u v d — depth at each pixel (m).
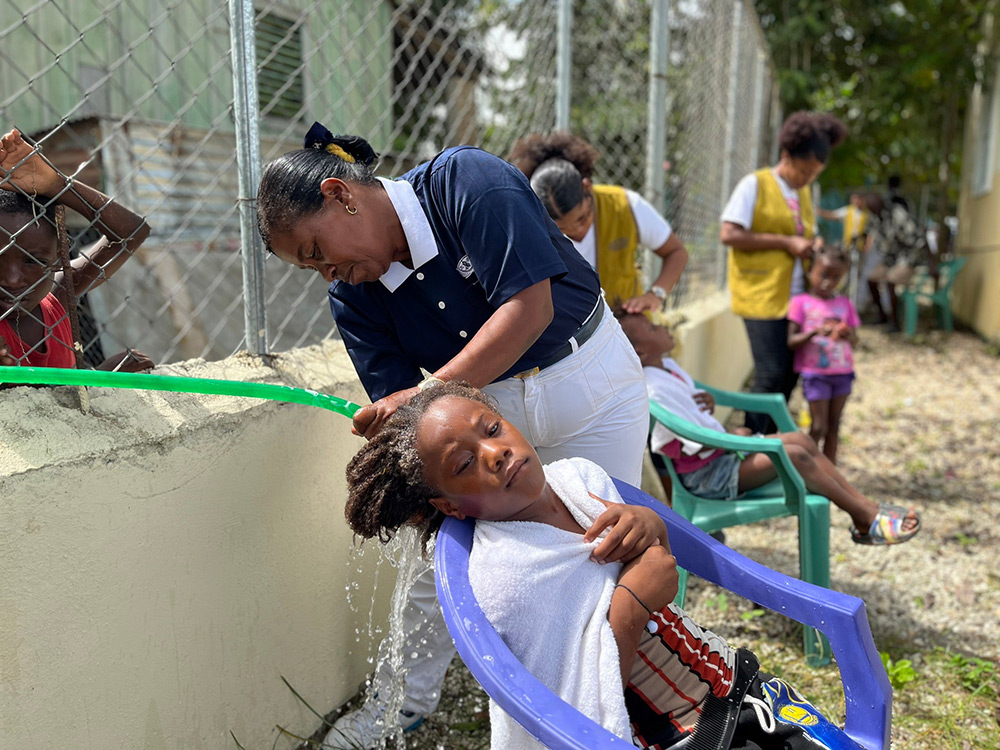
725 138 6.26
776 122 9.40
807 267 4.24
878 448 5.11
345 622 2.34
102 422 1.66
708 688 1.58
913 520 2.72
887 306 11.17
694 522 2.88
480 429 1.48
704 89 5.30
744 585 1.77
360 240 1.65
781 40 9.81
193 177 5.83
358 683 2.43
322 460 2.20
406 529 1.85
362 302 1.90
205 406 1.86
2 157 1.58
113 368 1.87
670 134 5.29
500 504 1.50
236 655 1.96
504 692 1.29
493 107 3.84
